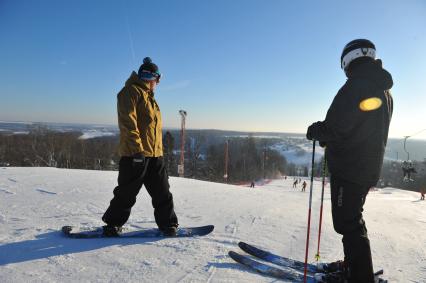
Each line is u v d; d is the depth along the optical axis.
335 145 2.23
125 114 2.97
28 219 3.68
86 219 3.79
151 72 3.12
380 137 2.17
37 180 6.70
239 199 6.25
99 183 6.69
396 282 2.54
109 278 2.29
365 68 2.17
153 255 2.74
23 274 2.29
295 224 4.24
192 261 2.64
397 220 5.79
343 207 2.20
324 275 2.32
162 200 3.31
